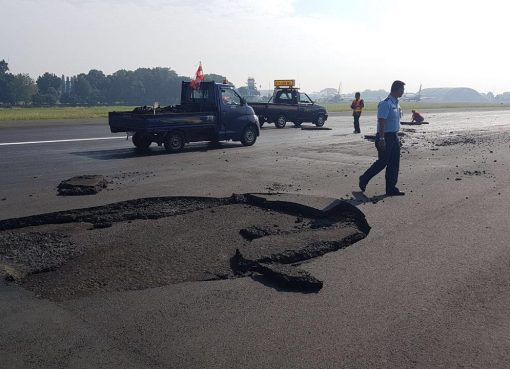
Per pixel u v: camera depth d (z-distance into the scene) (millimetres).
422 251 5492
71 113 36344
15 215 6738
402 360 3328
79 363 3270
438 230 6254
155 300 4293
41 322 3871
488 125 27844
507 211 7207
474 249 5547
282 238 5797
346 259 5266
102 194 8172
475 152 14383
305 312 4047
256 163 12000
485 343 3561
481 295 4359
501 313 4023
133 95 138500
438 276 4793
